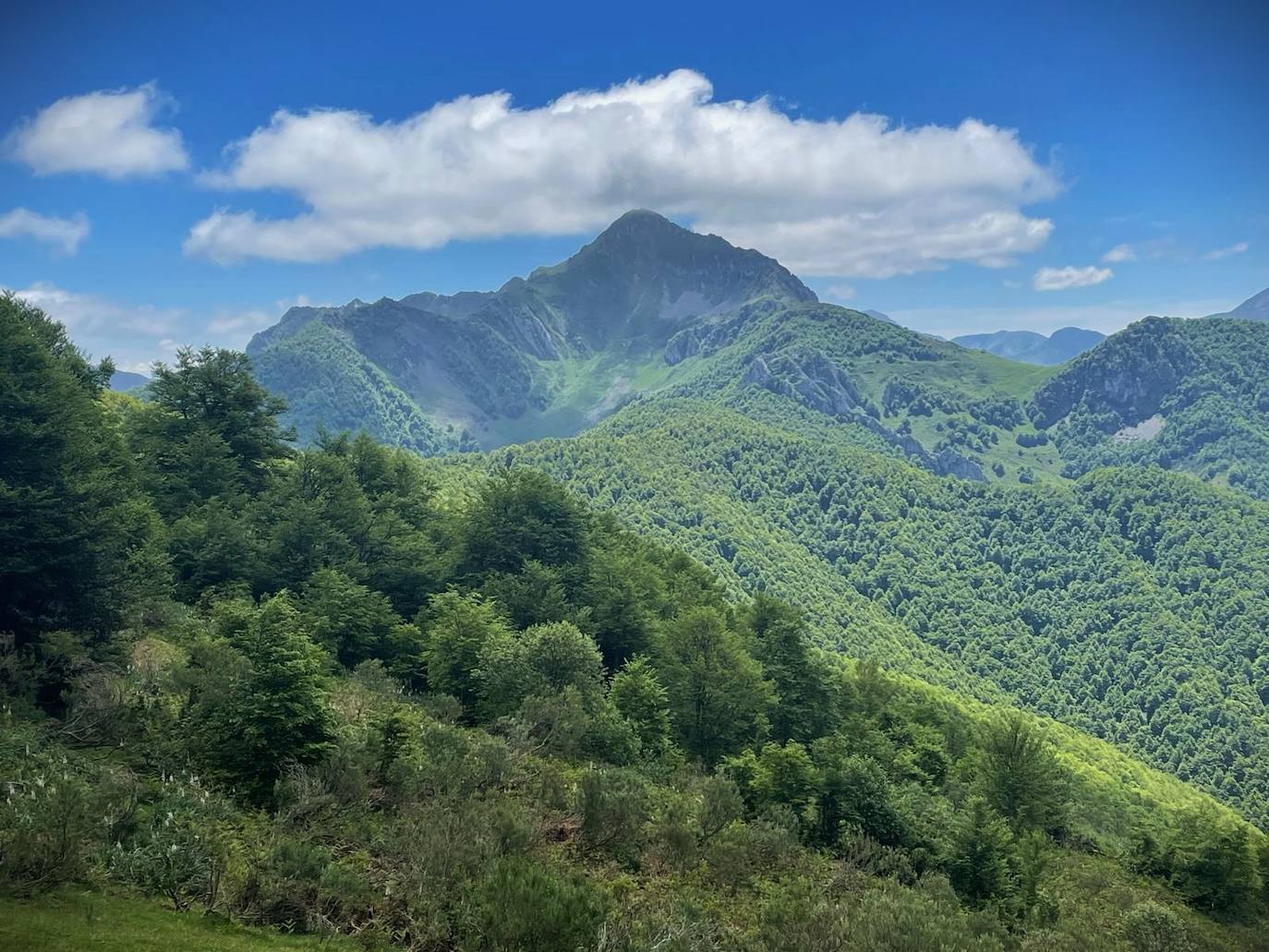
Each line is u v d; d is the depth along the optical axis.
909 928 16.95
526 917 14.38
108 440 44.00
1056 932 25.48
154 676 27.94
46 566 27.89
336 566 50.38
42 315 51.28
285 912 15.74
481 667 38.47
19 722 21.50
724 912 20.86
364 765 22.50
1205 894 40.88
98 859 15.38
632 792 24.14
